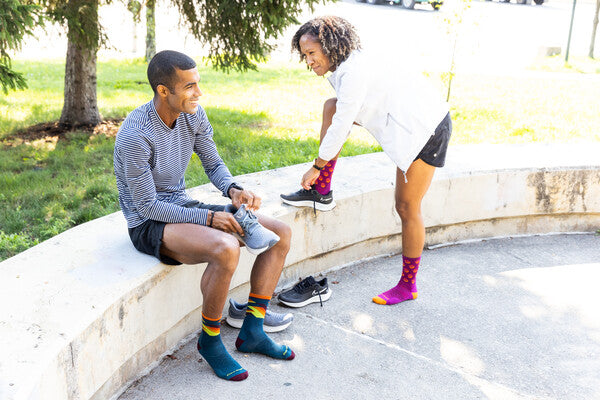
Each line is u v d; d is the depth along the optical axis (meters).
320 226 3.88
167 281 2.92
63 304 2.50
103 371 2.51
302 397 2.76
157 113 2.80
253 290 3.01
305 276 3.97
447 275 4.06
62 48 17.03
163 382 2.84
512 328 3.43
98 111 7.89
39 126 7.70
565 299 3.77
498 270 4.16
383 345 3.22
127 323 2.66
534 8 27.84
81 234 3.21
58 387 2.20
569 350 3.23
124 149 2.73
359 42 3.19
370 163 4.75
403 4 27.27
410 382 2.91
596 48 18.03
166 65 2.68
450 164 4.62
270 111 8.99
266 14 6.36
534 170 4.55
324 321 3.45
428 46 16.67
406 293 3.69
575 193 4.68
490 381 2.95
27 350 2.18
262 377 2.89
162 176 2.96
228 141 6.89
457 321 3.49
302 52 3.20
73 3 6.18
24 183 5.41
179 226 2.82
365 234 4.17
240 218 2.88
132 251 3.02
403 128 3.20
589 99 10.43
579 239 4.75
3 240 4.01
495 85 11.78
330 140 3.28
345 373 2.96
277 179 4.30
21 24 4.93
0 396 1.93
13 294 2.57
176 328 3.13
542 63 15.32
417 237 3.54
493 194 4.52
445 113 3.27
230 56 7.50
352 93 3.12
